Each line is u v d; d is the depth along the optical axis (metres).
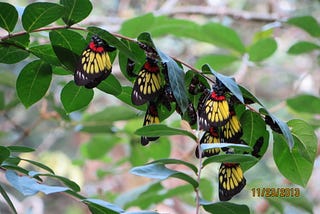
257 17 2.45
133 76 1.40
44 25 1.34
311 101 1.81
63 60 1.37
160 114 1.40
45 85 1.41
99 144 2.08
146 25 1.68
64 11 1.33
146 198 1.83
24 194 1.31
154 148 2.00
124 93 1.43
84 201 1.33
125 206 1.82
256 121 1.39
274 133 1.40
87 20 2.41
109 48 1.33
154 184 1.79
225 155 1.31
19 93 1.41
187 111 1.38
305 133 1.38
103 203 1.33
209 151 1.37
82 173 2.55
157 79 1.36
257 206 2.14
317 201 2.48
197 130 1.35
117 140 2.06
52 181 2.44
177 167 2.23
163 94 1.37
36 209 2.19
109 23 2.51
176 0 2.58
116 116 1.86
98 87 1.42
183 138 2.51
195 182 1.32
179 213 2.36
